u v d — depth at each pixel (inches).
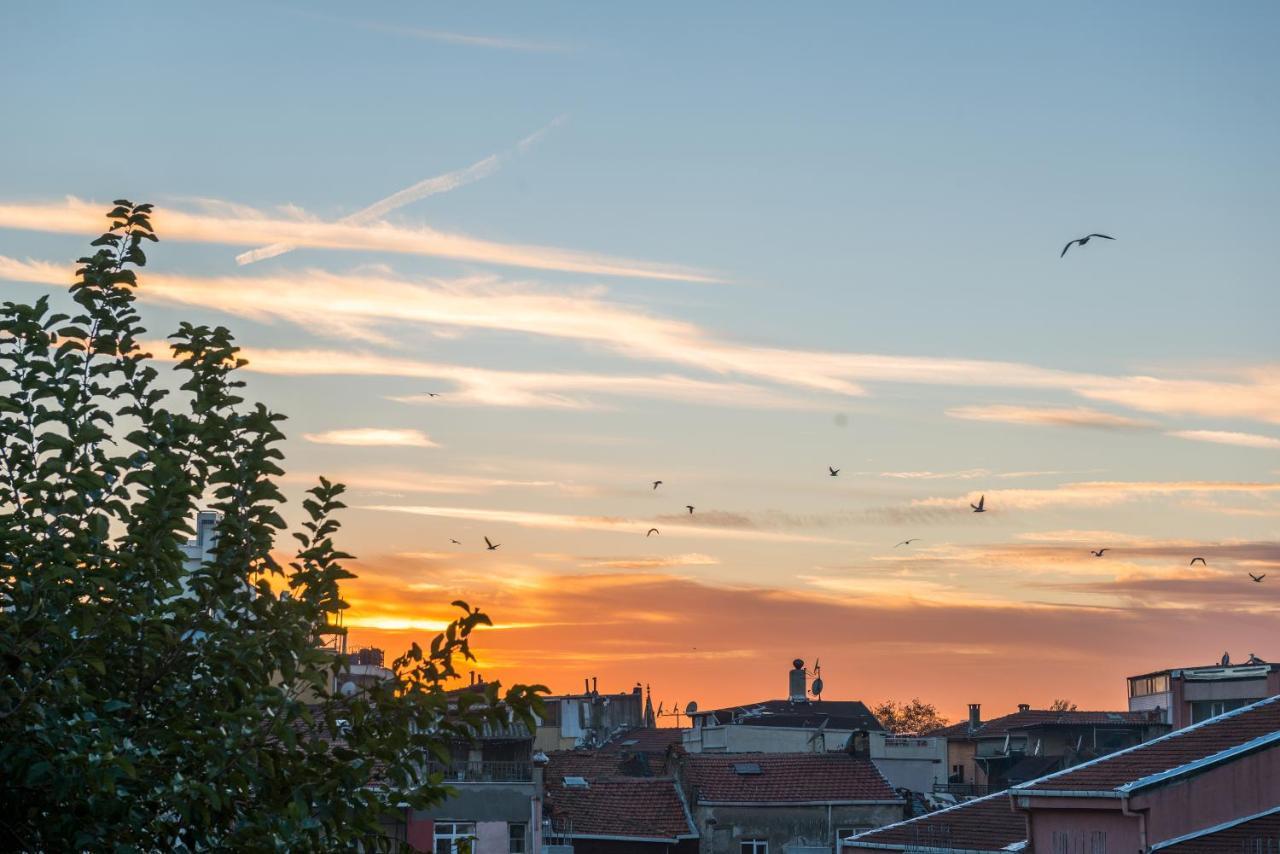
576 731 4446.4
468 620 522.0
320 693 518.0
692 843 2566.4
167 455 533.0
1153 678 3735.2
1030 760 3378.4
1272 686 1878.7
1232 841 1257.4
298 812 475.2
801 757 2760.8
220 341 560.1
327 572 535.8
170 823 490.6
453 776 2149.4
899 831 1798.7
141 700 498.3
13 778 456.8
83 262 553.3
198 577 517.0
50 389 522.6
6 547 482.9
